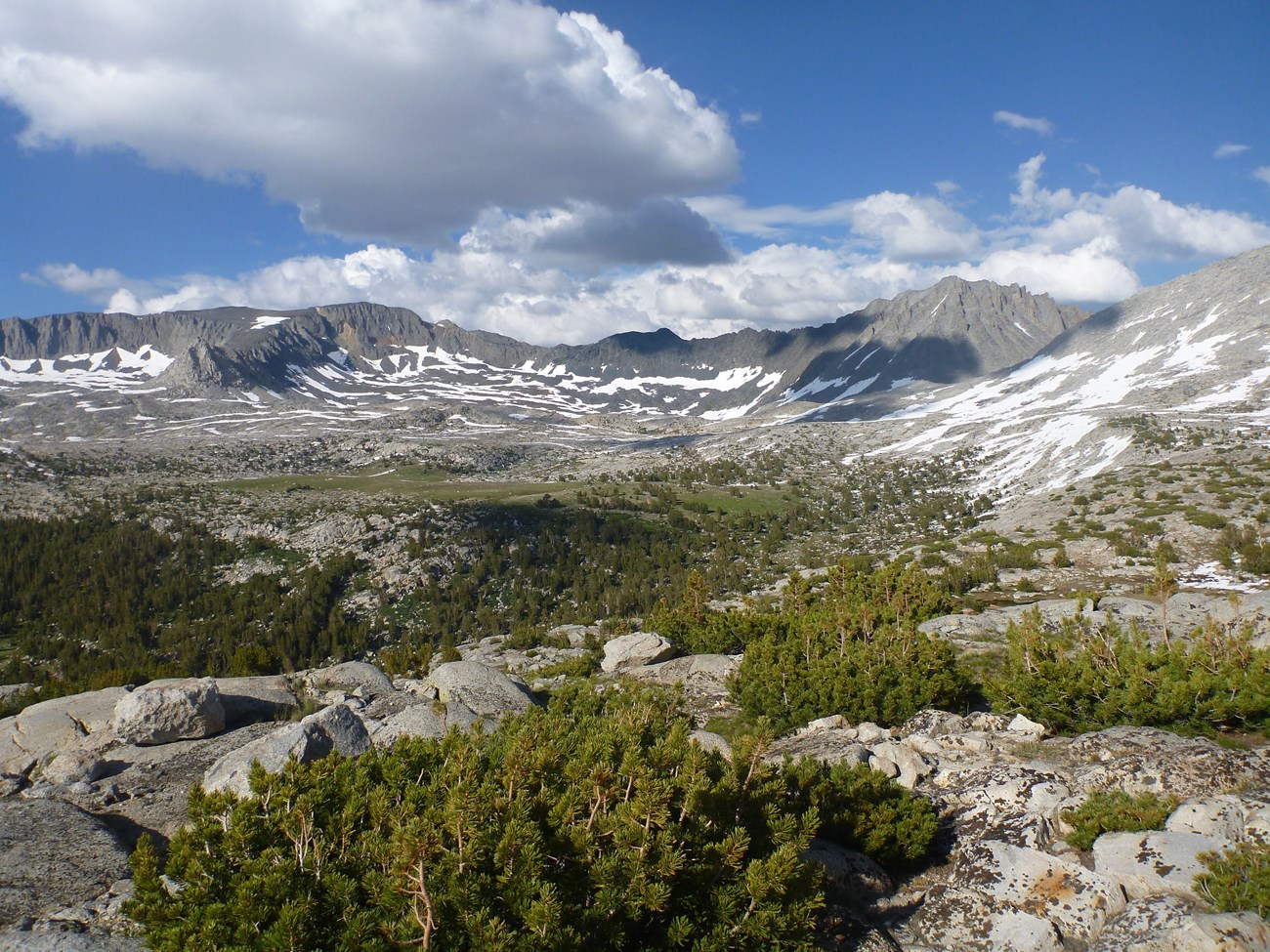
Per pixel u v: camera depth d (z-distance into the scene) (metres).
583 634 56.88
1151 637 26.78
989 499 130.50
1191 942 8.58
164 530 136.50
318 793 9.87
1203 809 11.03
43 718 18.38
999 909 10.13
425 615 110.12
